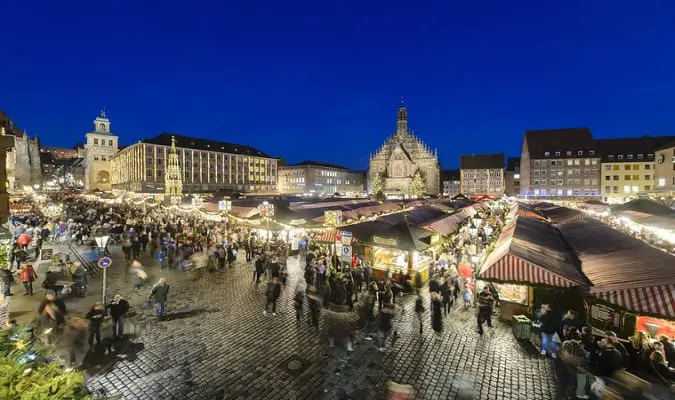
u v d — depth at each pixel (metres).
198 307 13.68
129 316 12.70
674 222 17.45
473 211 33.16
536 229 16.28
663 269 8.99
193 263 20.50
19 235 22.05
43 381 4.32
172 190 60.25
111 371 9.02
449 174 124.69
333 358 9.80
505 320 12.41
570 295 11.03
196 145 108.69
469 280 15.13
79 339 9.87
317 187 129.25
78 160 148.75
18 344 5.34
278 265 15.71
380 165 114.31
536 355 10.05
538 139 86.81
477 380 8.78
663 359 7.71
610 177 78.69
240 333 11.34
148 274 18.52
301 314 12.98
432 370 9.24
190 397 8.01
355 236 17.31
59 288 14.66
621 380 7.41
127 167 107.50
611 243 12.59
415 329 11.80
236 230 28.67
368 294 12.66
